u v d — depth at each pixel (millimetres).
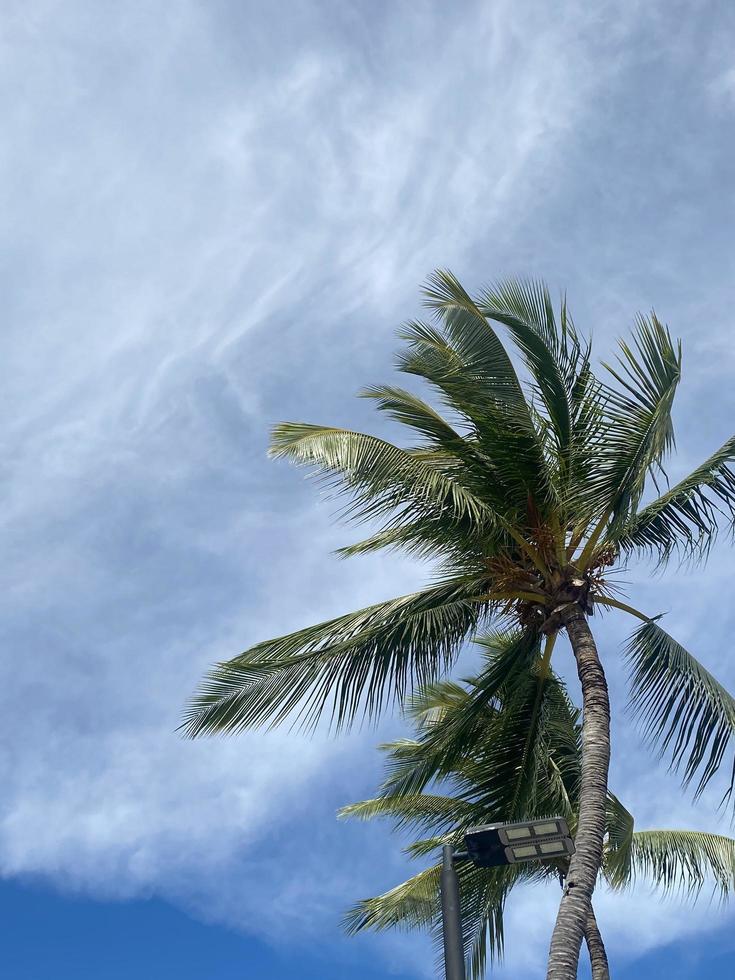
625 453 13766
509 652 14250
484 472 14086
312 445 13328
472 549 13930
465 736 14266
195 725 13453
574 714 16703
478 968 14992
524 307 14172
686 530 14055
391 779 15617
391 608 13922
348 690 13414
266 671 13688
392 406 14344
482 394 13930
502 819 13680
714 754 12828
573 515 14055
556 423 14312
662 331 13672
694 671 13406
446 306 14211
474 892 15203
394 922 18781
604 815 12367
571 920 11406
